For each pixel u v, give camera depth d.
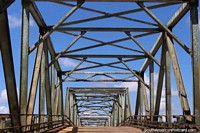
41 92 25.39
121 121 55.91
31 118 18.89
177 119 21.25
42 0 21.09
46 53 26.56
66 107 50.31
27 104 20.77
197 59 20.58
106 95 64.06
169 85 26.11
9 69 15.48
